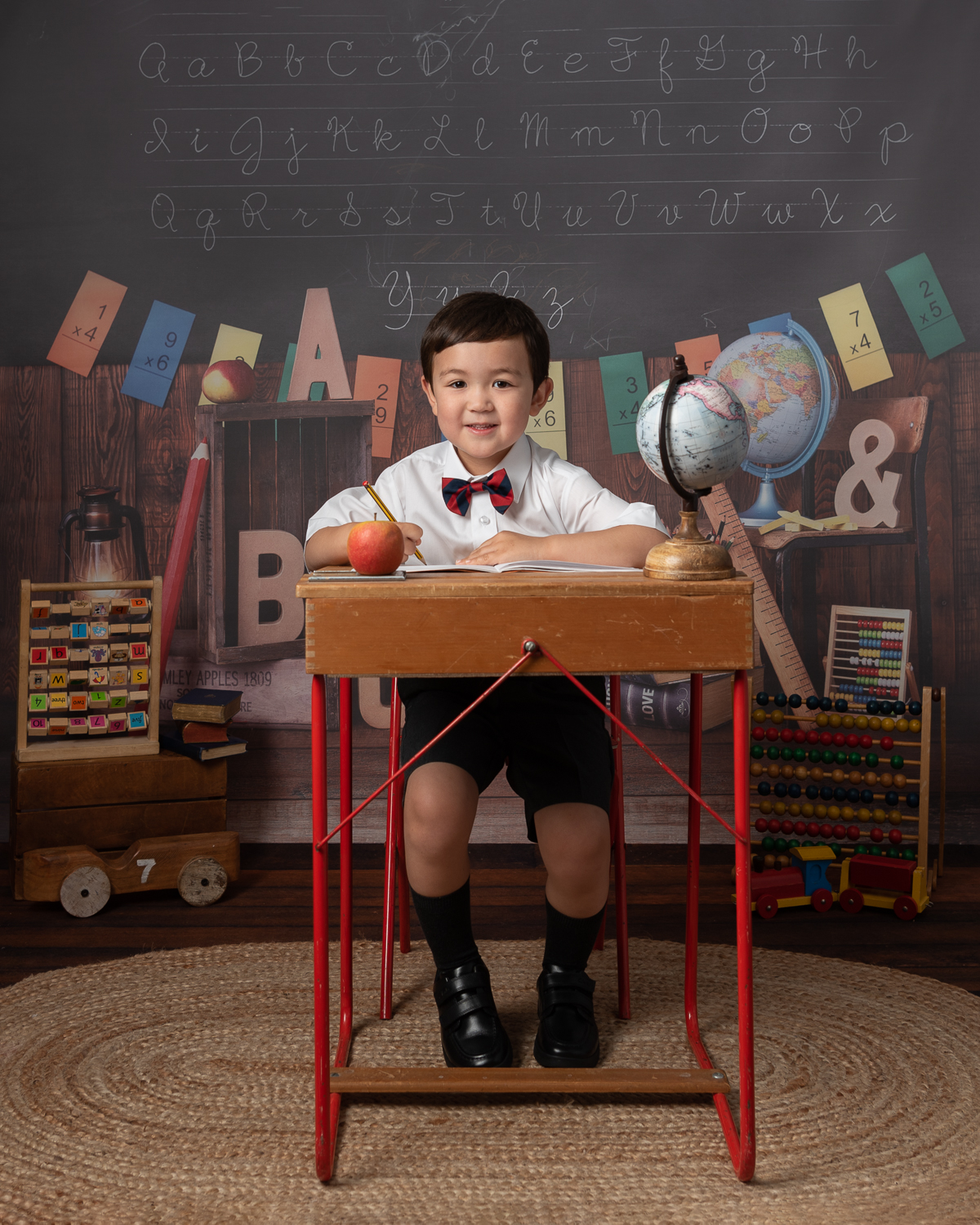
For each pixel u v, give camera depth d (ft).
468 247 8.00
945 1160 3.79
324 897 3.60
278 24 7.85
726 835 8.11
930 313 7.98
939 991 5.30
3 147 7.86
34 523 8.04
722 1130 4.01
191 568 8.04
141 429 8.04
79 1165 3.75
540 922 6.37
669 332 8.05
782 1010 5.06
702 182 7.96
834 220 7.95
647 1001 5.17
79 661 7.47
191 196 7.93
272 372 8.06
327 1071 3.67
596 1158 3.82
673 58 7.89
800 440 7.95
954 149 7.89
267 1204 3.52
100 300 7.97
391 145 7.93
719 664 3.45
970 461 8.06
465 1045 4.30
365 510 4.96
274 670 8.13
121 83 7.85
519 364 4.61
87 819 6.81
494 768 4.48
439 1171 3.73
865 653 7.68
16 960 5.77
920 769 7.23
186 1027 4.87
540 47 7.89
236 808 8.17
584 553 4.33
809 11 7.85
